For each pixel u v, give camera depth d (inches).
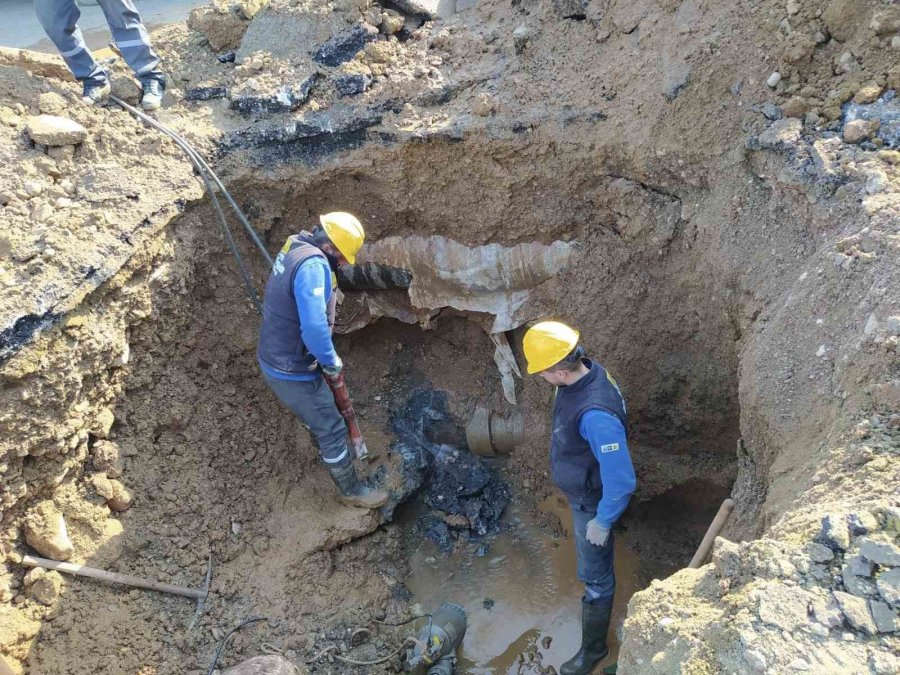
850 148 112.0
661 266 142.3
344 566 151.6
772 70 126.1
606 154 139.4
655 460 155.7
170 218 136.6
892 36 117.0
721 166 127.3
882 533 70.1
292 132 150.1
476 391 180.9
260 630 135.1
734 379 134.6
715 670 65.8
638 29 143.6
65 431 118.6
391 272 165.3
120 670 120.5
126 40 152.3
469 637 148.2
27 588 117.6
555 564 159.8
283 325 125.2
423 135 145.2
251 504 148.5
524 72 151.8
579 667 136.8
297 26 165.2
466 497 174.4
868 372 87.7
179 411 141.4
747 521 103.3
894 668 61.5
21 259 118.2
